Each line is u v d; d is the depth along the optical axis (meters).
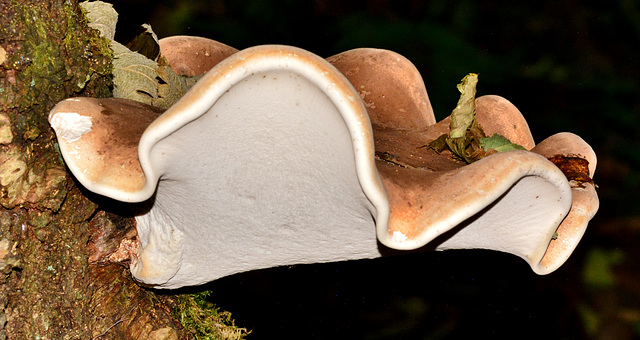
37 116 0.75
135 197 0.73
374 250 0.81
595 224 1.86
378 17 1.96
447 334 1.68
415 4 1.97
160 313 0.83
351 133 0.69
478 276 1.70
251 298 1.52
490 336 1.71
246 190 0.74
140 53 0.84
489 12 2.01
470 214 0.72
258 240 0.79
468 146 0.84
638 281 1.79
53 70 0.75
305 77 0.68
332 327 1.62
